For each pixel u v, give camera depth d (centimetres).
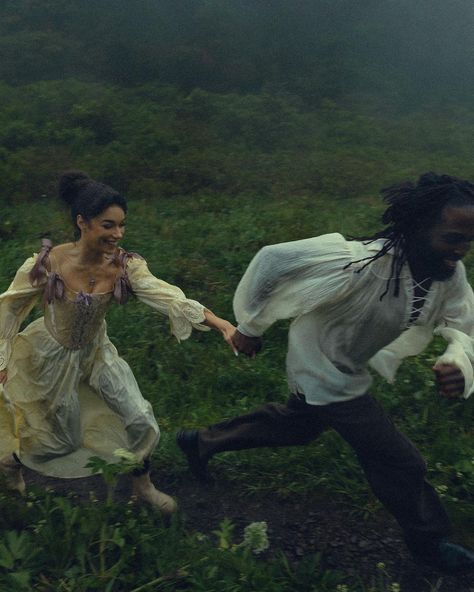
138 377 502
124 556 315
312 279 304
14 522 341
